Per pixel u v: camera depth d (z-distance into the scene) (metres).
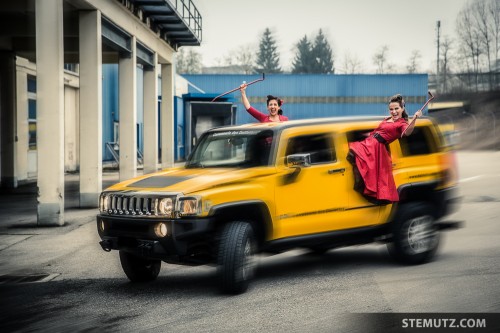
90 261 8.91
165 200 6.34
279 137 7.09
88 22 15.26
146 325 5.54
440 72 75.19
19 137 23.58
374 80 63.44
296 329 5.27
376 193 7.46
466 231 10.66
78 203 16.95
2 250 9.91
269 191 6.79
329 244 7.44
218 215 6.42
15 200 17.91
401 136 7.52
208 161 7.43
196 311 5.96
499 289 6.47
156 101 23.02
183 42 26.45
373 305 6.00
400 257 7.85
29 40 22.17
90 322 5.69
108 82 36.00
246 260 6.55
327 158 7.36
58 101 12.45
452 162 8.53
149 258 6.59
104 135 35.34
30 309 6.23
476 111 65.44
